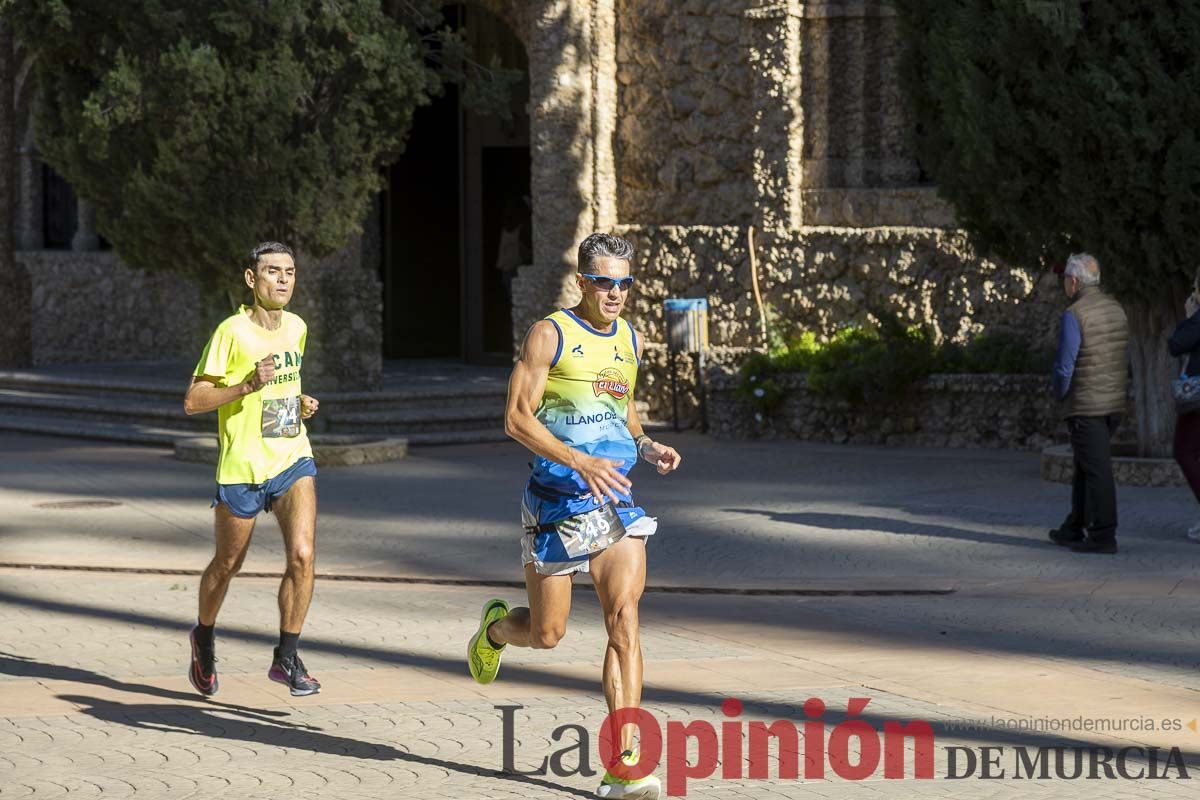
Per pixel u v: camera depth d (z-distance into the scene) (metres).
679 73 20.17
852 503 13.75
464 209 25.16
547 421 6.08
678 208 20.36
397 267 26.38
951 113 13.93
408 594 10.16
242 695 7.49
